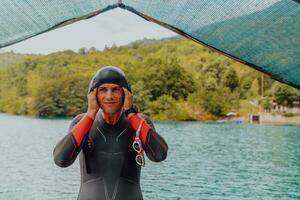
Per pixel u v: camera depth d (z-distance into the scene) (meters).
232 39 3.08
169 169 20.17
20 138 29.64
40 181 18.23
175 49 45.19
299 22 2.70
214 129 34.94
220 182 17.78
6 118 44.16
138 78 43.75
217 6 2.76
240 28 2.93
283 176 18.88
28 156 23.56
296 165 21.08
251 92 40.97
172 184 17.44
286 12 2.64
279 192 16.42
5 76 48.25
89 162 2.43
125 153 2.44
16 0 2.78
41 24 3.12
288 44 2.95
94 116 2.37
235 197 15.66
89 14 3.21
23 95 46.47
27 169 20.41
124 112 2.47
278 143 27.67
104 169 2.42
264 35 2.93
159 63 44.03
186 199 15.53
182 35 3.29
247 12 2.74
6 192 16.30
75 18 3.20
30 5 2.86
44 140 28.86
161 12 3.06
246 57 3.27
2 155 23.75
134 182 2.46
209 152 24.70
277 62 3.17
